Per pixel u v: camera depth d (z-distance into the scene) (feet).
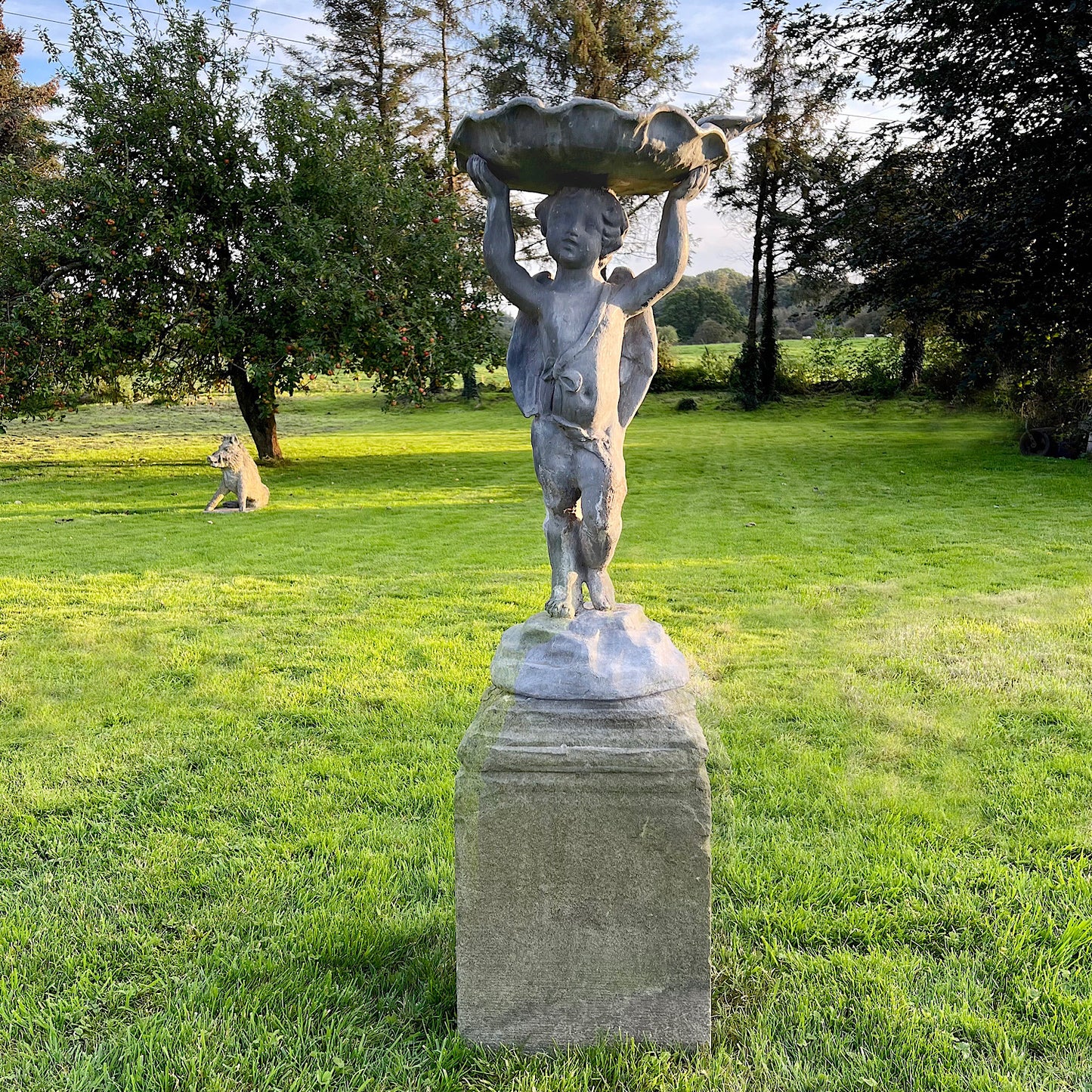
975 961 10.20
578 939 8.83
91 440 82.33
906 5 52.70
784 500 44.73
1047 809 13.53
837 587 26.99
